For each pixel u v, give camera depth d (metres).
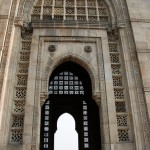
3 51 13.85
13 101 13.08
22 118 12.76
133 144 12.27
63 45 15.02
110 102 13.27
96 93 13.59
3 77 13.01
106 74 14.14
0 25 14.69
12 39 14.66
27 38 15.45
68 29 15.53
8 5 15.71
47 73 13.96
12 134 12.28
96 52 14.95
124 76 14.36
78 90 19.42
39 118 12.66
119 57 15.23
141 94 13.42
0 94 12.48
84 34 15.41
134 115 12.84
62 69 18.45
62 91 19.28
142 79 13.62
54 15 16.53
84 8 17.12
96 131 18.59
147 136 12.23
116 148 12.07
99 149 17.84
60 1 17.39
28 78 13.59
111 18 16.47
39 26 15.43
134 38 15.06
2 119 12.20
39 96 13.19
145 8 16.47
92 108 19.67
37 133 12.18
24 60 14.62
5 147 11.62
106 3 17.16
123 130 12.86
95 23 15.80
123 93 14.00
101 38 15.39
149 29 15.51
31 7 16.62
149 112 12.68
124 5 16.84
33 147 11.80
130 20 15.80
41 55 14.46
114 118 12.80
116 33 15.84
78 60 14.74
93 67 14.37
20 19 15.48
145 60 14.24
